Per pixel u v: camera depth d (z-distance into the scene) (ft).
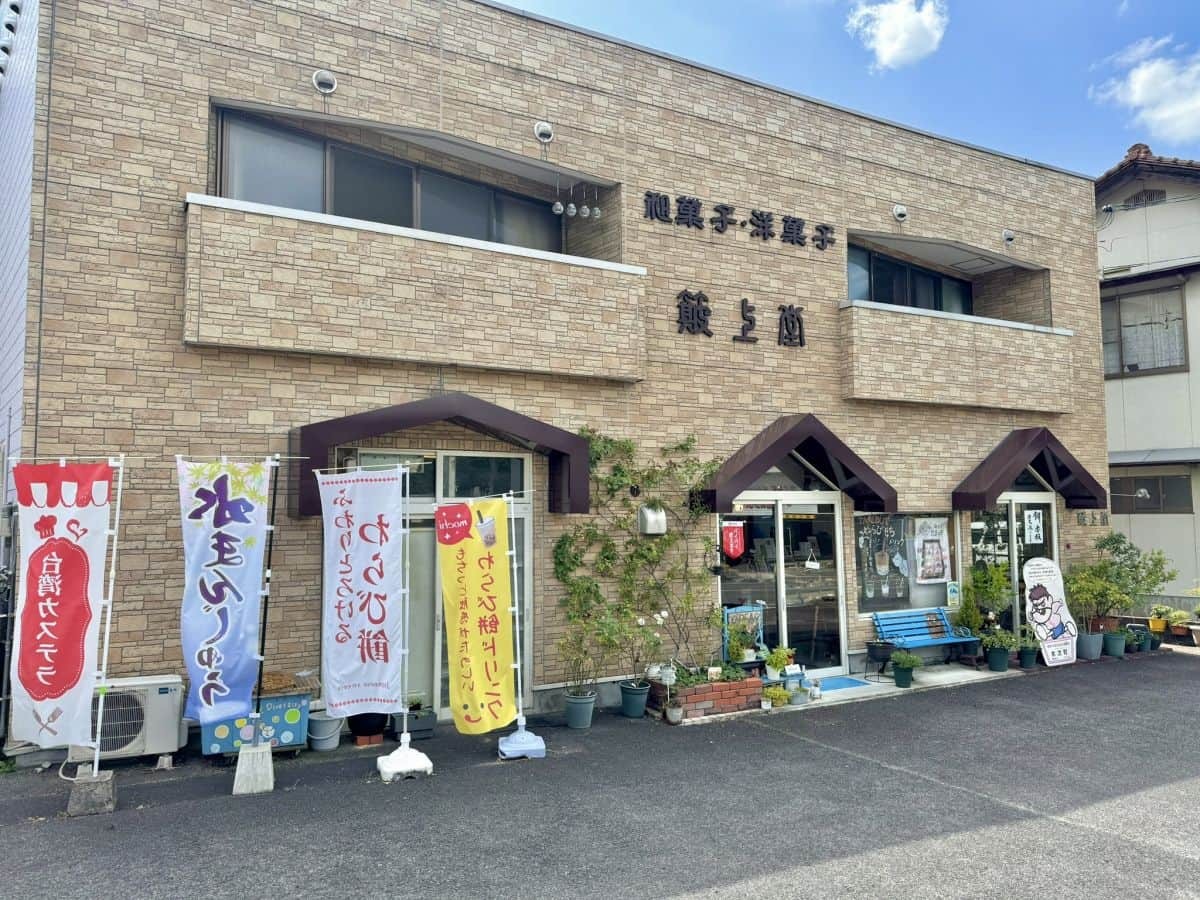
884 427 39.65
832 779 23.77
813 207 38.40
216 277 25.25
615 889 16.74
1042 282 46.78
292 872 17.39
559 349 30.81
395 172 31.76
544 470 31.37
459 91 30.50
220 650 22.00
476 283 29.35
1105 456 48.24
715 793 22.48
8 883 16.79
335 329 26.86
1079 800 22.09
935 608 41.09
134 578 24.53
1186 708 32.42
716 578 34.37
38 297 23.90
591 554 31.89
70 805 20.43
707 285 35.22
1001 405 42.50
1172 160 56.39
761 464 33.65
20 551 21.63
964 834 19.72
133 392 24.81
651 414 33.47
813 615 37.40
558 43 32.65
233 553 22.26
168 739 24.06
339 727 26.35
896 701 33.58
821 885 16.99
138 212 25.22
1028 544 45.06
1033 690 35.60
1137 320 58.75
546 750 26.32
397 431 27.84
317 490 25.31
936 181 42.57
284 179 29.35
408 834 19.43
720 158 36.01
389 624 23.80
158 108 25.67
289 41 27.73
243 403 26.17
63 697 20.94
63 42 24.54
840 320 38.63
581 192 35.40
